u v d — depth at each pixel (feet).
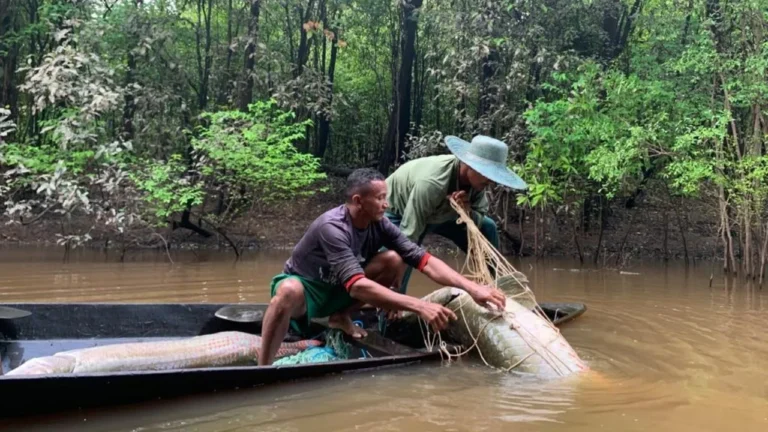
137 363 10.91
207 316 15.02
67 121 28.27
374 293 11.52
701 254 35.06
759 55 26.37
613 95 29.32
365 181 11.84
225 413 8.82
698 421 8.66
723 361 12.09
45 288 20.38
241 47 44.04
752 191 25.67
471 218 14.88
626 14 38.50
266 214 41.27
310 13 45.78
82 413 8.71
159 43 38.75
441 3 42.60
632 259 33.86
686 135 25.90
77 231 35.04
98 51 33.99
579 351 12.85
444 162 13.92
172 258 30.66
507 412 8.96
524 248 36.06
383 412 8.93
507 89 34.35
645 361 12.09
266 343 11.72
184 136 39.19
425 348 12.94
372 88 54.19
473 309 12.44
